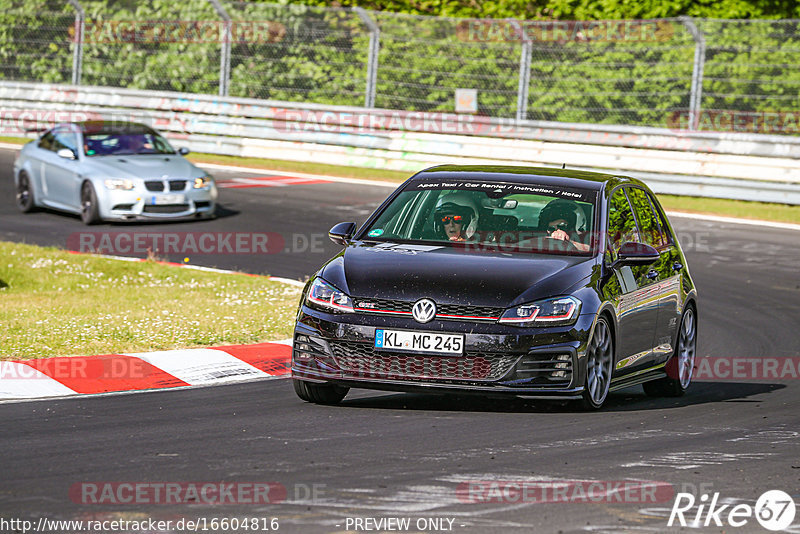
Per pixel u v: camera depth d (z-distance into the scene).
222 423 25.89
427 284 26.78
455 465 22.20
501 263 27.66
